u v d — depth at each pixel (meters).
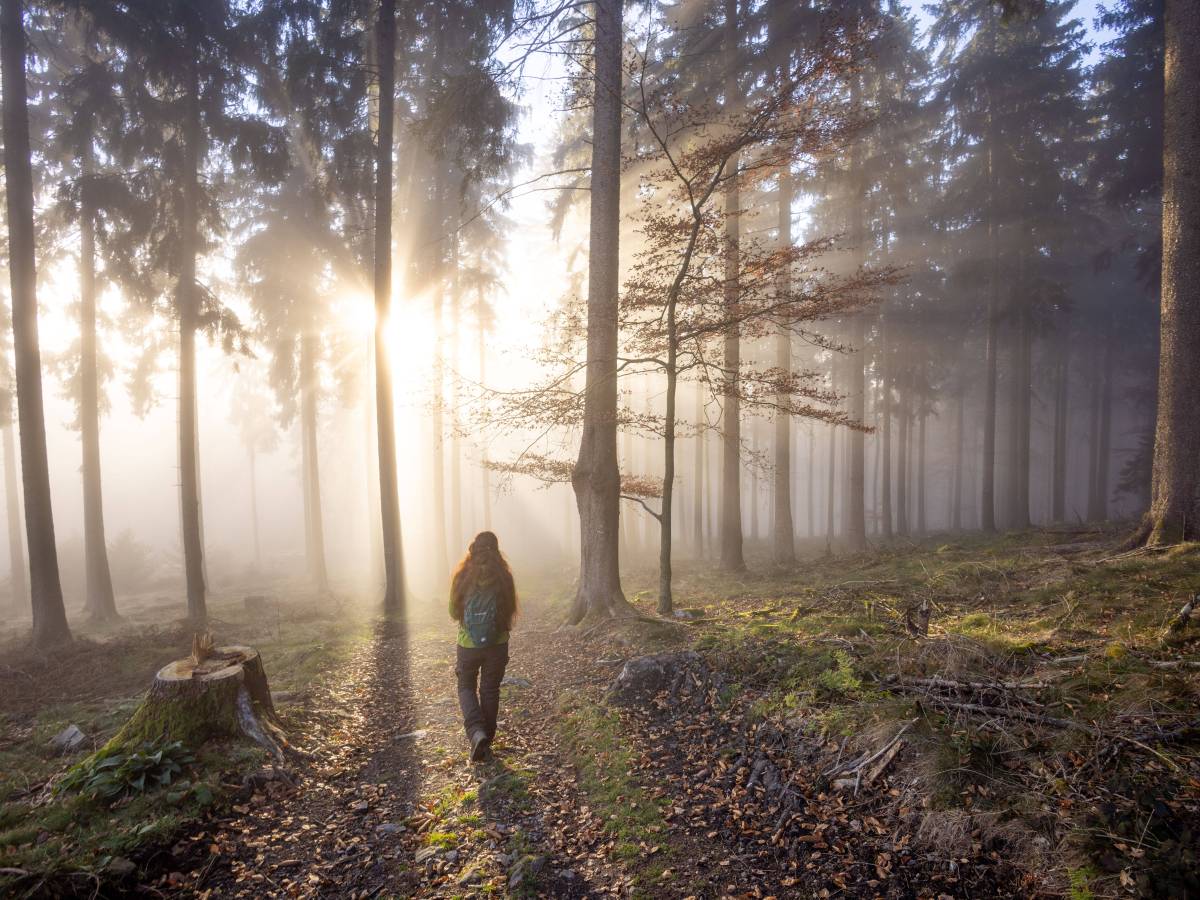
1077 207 20.55
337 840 3.81
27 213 11.79
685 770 4.36
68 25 15.01
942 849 3.15
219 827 3.85
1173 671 4.16
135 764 4.11
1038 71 19.09
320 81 12.67
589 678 6.63
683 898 3.12
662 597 9.16
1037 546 10.28
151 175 14.34
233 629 13.52
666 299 9.03
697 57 14.53
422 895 3.29
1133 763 3.31
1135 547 8.17
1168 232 8.17
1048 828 3.04
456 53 13.12
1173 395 8.01
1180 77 8.07
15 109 11.69
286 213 20.45
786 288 9.46
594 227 9.64
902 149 17.62
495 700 5.07
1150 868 2.66
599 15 9.66
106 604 18.47
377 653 9.39
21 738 6.19
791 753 4.21
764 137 8.38
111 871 3.24
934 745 3.72
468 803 4.21
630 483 10.72
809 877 3.15
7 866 3.20
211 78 14.04
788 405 9.79
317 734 5.42
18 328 11.68
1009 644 5.07
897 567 10.57
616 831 3.75
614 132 9.66
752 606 9.23
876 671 4.87
